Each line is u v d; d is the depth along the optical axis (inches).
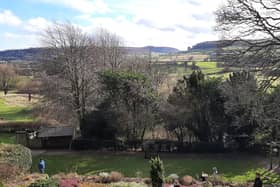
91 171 1521.9
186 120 1787.6
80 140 1893.5
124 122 1856.5
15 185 994.7
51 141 1974.7
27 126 2445.9
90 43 2225.6
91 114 1918.1
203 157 1681.8
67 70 2041.1
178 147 1779.0
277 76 1120.2
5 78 4547.2
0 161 1144.2
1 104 3641.7
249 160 1608.0
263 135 1697.8
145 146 1814.7
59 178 1117.1
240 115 1635.1
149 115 1836.9
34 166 1604.3
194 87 1797.5
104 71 1962.4
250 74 1282.0
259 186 987.3
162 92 2110.0
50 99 2036.2
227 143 1753.2
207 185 1123.3
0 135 2346.2
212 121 1769.2
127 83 1823.3
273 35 1126.4
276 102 1243.2
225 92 1497.3
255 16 1131.9
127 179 1162.6
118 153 1796.3
